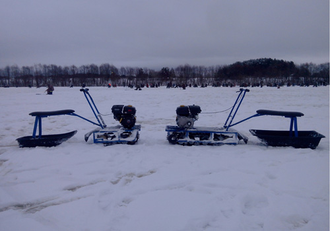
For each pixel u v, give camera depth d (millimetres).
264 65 101562
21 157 5520
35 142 6262
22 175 4586
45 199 3781
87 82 81438
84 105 16328
